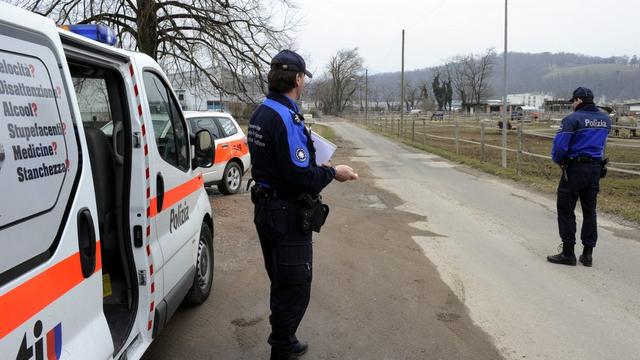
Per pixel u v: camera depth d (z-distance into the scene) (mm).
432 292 4922
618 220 8180
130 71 3076
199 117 9891
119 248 3047
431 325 4180
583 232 5809
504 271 5594
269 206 3047
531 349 3805
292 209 3055
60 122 2150
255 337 3947
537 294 4910
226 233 7078
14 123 1835
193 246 4102
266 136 3012
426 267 5703
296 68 3096
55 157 2086
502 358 3664
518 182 12438
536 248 6543
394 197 10328
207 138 4215
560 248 5965
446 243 6738
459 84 103688
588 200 5730
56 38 2203
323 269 5559
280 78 3076
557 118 47875
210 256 4746
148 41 15422
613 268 5734
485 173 14336
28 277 1858
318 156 3361
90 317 2332
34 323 1888
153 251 3170
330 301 4645
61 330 2074
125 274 3061
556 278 5375
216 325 4145
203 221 4684
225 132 10328
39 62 2039
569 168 5652
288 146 2957
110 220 3070
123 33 15688
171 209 3590
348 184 12070
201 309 4453
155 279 3186
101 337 2377
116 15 15523
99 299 2426
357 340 3891
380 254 6188
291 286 3172
